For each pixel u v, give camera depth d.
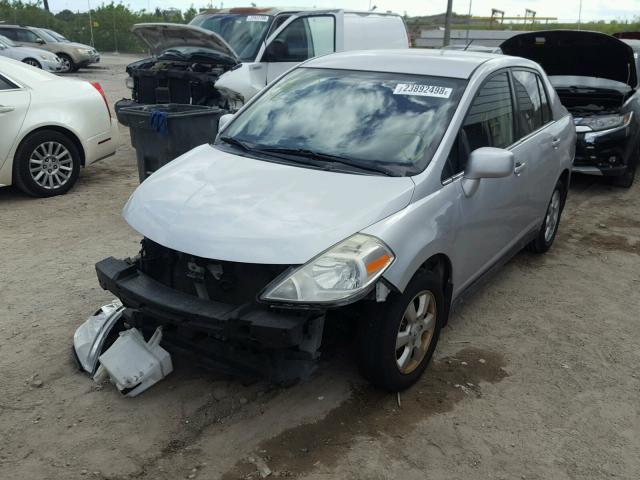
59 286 4.74
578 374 3.83
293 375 3.22
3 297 4.54
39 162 6.95
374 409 3.40
